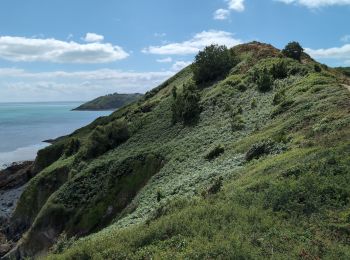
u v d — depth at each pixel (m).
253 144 36.78
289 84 57.16
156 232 19.36
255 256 15.05
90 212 56.28
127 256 17.98
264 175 25.55
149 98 99.62
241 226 17.83
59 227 57.69
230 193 23.64
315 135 31.03
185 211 21.31
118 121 77.69
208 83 78.31
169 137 63.53
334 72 74.06
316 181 20.66
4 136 197.12
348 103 36.50
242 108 57.59
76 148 85.44
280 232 16.91
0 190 98.44
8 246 64.62
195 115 65.44
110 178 58.44
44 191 73.75
